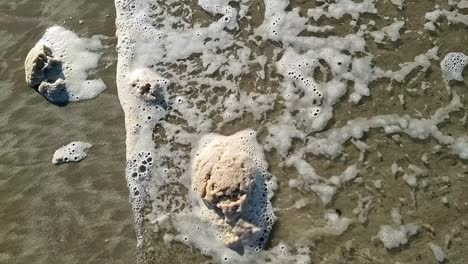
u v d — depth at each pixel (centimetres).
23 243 56
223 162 53
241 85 59
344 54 59
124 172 57
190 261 53
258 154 56
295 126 57
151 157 57
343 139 56
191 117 58
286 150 56
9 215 57
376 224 52
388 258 51
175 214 55
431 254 51
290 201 54
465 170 53
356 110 57
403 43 59
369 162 54
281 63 59
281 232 52
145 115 59
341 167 55
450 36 58
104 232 55
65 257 55
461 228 51
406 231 51
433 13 59
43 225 56
